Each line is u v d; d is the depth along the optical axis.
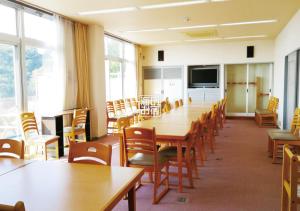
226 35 8.40
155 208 3.00
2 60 4.68
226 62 9.98
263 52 9.58
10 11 4.79
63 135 5.30
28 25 5.23
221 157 4.96
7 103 4.80
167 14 5.76
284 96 7.11
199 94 10.38
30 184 1.73
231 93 10.48
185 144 3.48
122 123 3.50
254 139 6.45
